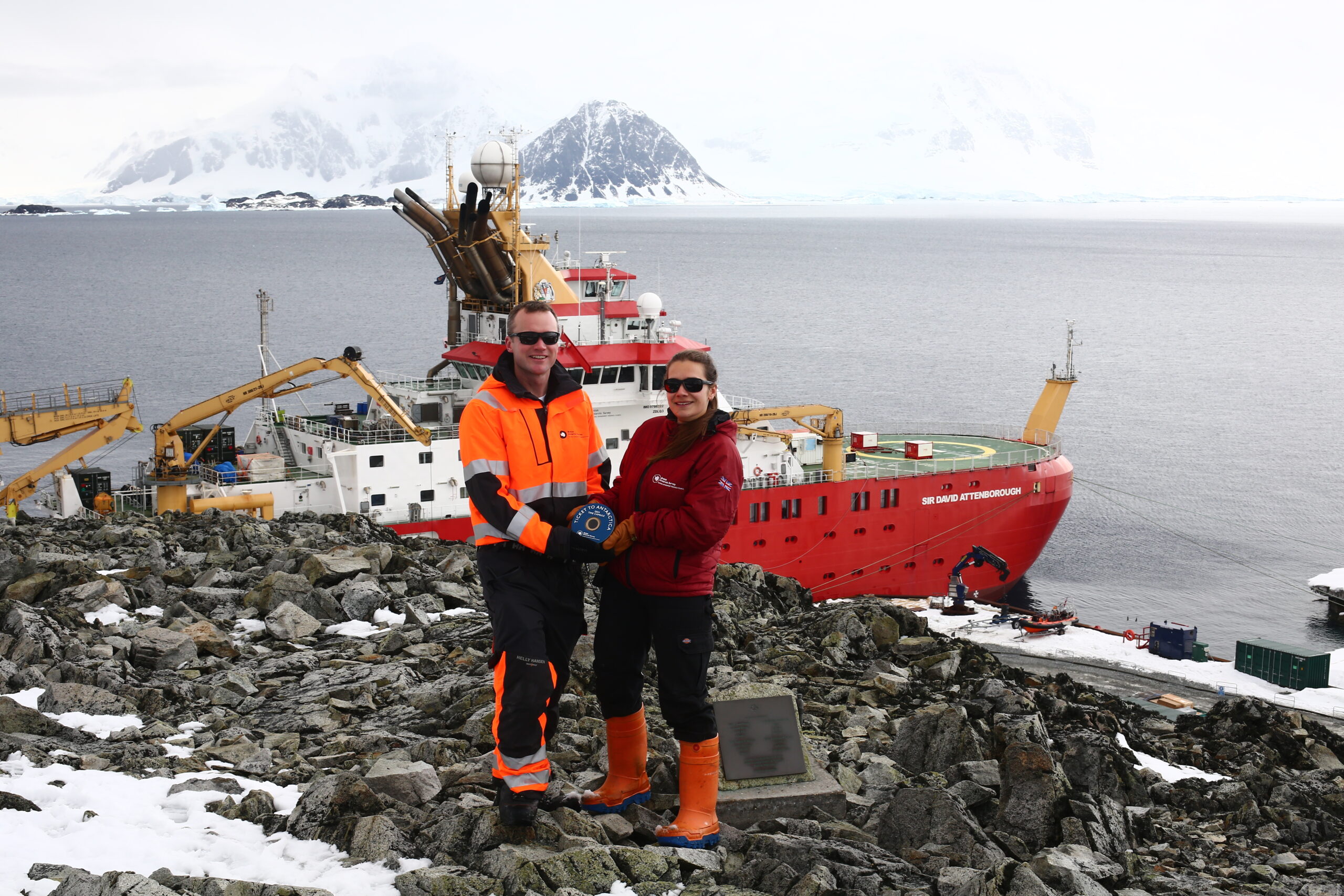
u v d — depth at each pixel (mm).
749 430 39969
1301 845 8484
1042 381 103812
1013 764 7426
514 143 35969
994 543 44750
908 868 6199
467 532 35469
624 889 5770
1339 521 57625
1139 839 7801
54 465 31688
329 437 35594
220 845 5977
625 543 6383
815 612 15578
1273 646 29281
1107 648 31625
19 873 5395
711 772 6578
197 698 9625
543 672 6094
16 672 9156
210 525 18250
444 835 6137
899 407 89625
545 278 36531
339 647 11523
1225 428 83938
